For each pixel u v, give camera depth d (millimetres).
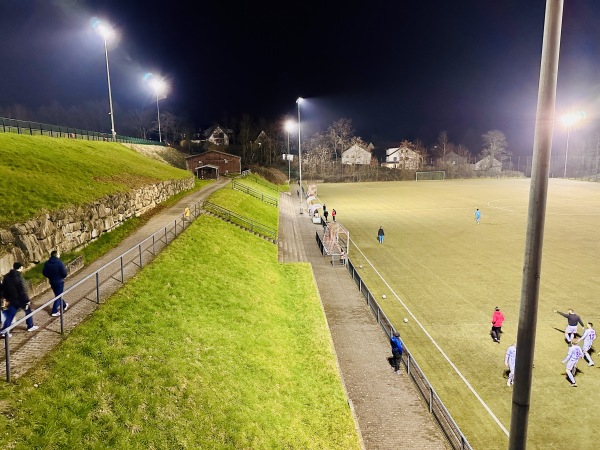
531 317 7387
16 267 12109
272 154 120750
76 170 27844
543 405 14430
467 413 14109
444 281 27734
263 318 18844
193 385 11883
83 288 16125
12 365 10406
